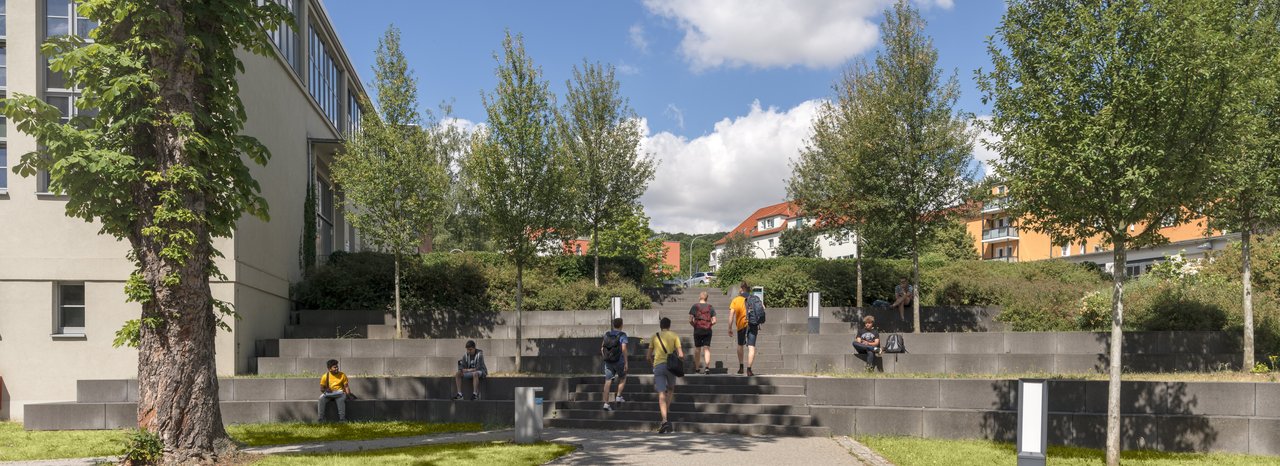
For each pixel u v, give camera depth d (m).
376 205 22.23
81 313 18.56
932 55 20.50
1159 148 10.85
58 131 10.77
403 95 22.95
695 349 19.70
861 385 15.09
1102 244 11.94
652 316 24.06
